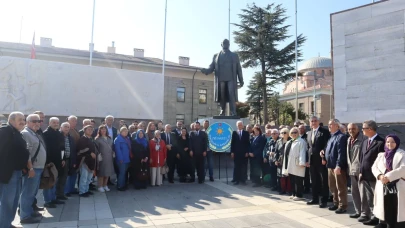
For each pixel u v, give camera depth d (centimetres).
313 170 686
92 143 760
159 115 1555
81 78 1387
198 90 3869
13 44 3039
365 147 545
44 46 3284
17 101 1271
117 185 837
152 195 767
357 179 570
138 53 4000
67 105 1348
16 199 494
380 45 1138
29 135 545
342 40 1247
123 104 1470
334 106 1261
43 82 1314
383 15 1135
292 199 730
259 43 3112
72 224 520
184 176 965
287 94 5869
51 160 611
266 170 888
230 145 964
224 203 685
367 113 1156
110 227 505
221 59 1272
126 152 834
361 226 520
